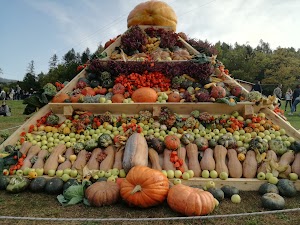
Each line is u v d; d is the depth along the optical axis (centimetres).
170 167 523
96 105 654
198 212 389
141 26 952
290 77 6088
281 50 6925
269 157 543
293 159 543
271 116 644
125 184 434
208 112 656
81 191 456
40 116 674
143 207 421
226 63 6550
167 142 555
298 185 505
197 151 557
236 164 532
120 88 712
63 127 636
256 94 638
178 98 671
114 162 544
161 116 625
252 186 508
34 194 489
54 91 688
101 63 768
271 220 380
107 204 434
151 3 980
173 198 404
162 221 376
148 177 423
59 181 497
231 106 638
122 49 895
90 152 571
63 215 399
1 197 472
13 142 633
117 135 588
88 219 367
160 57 826
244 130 616
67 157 565
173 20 993
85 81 770
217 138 589
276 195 436
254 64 6462
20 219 379
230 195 471
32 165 558
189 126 613
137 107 650
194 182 510
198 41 966
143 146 532
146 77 732
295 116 1648
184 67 736
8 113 1775
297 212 407
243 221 376
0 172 536
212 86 701
